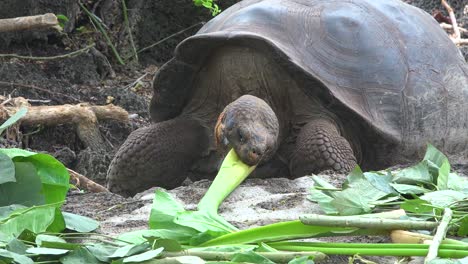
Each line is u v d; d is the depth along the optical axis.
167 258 5.07
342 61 9.63
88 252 5.18
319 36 9.69
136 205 7.43
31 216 5.61
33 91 13.61
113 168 10.07
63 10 15.14
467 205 6.02
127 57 16.03
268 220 6.62
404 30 10.38
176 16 16.30
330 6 10.09
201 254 5.20
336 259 5.59
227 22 9.89
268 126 8.21
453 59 10.73
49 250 5.12
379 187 6.51
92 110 12.42
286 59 9.17
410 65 10.11
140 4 16.08
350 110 9.30
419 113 9.98
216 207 6.89
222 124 8.19
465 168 9.03
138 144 9.97
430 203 5.90
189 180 10.30
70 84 14.39
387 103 9.71
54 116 12.11
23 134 12.37
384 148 9.77
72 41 15.59
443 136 10.34
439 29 11.09
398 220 5.66
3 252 4.92
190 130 10.04
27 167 6.29
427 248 5.31
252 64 9.52
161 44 16.45
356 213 6.22
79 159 12.03
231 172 7.54
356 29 9.88
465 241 5.59
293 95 9.58
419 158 10.15
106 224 6.73
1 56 14.19
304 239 5.92
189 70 9.71
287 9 9.86
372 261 5.55
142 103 14.16
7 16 14.41
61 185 6.56
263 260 5.07
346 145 9.23
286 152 9.68
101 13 16.23
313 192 6.62
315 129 9.26
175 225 5.85
